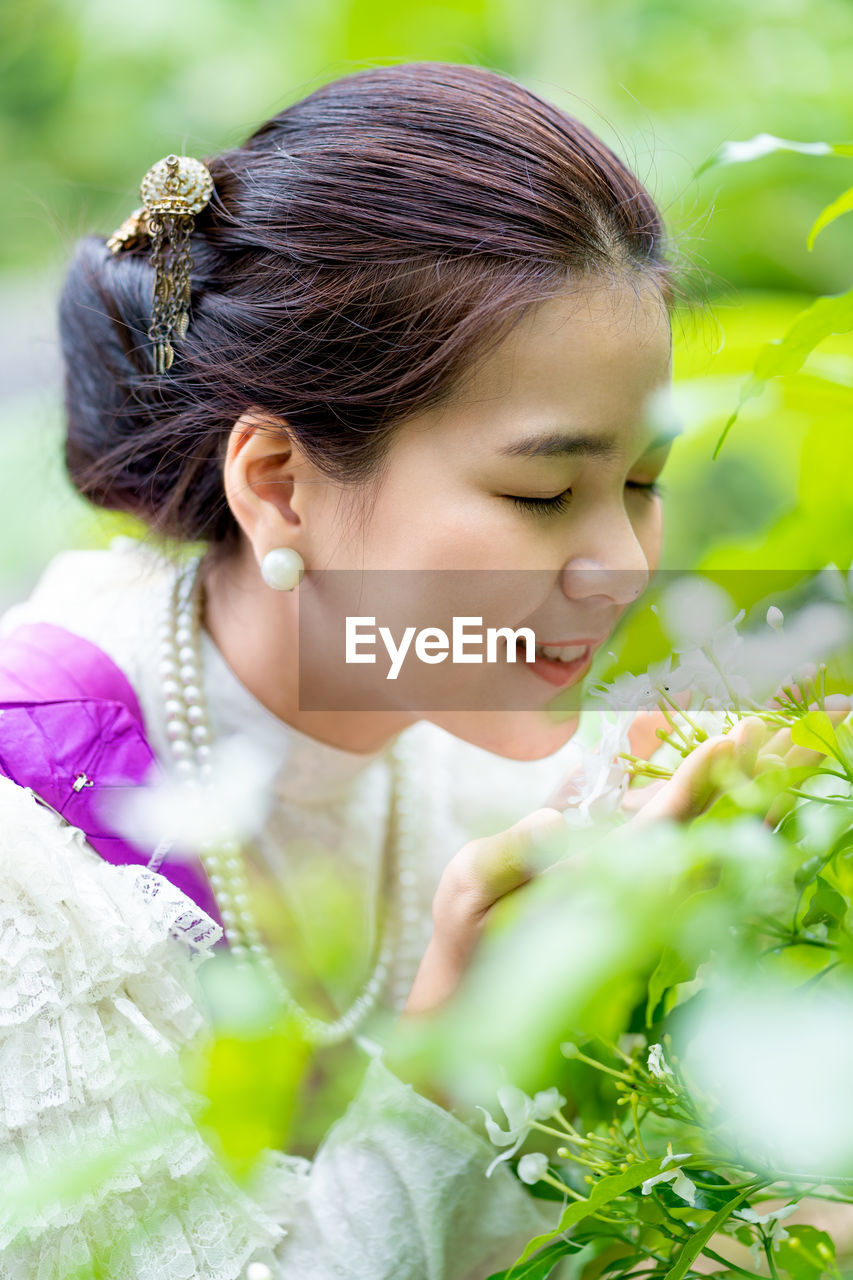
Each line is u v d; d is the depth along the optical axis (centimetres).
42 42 185
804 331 64
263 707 79
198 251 75
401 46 152
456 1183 68
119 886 68
